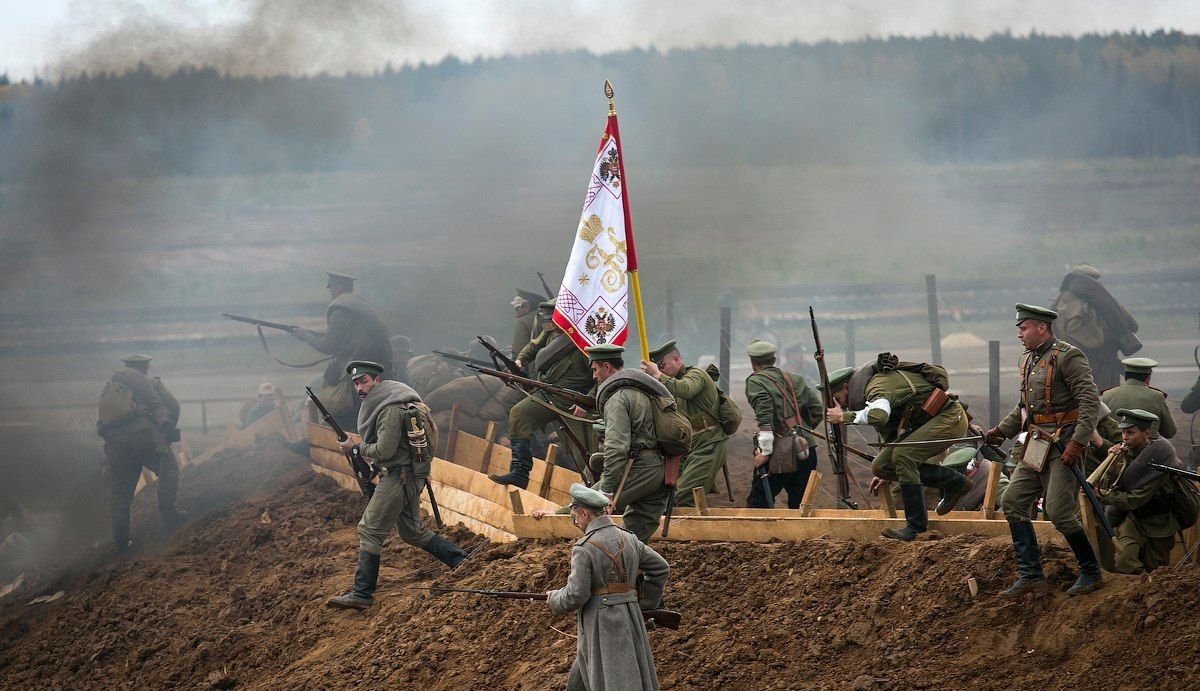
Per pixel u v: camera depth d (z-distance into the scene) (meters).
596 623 21.12
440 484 40.00
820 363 27.50
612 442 25.08
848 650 23.22
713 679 23.31
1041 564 23.28
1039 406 22.72
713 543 28.91
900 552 25.53
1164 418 33.19
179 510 53.34
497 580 29.73
